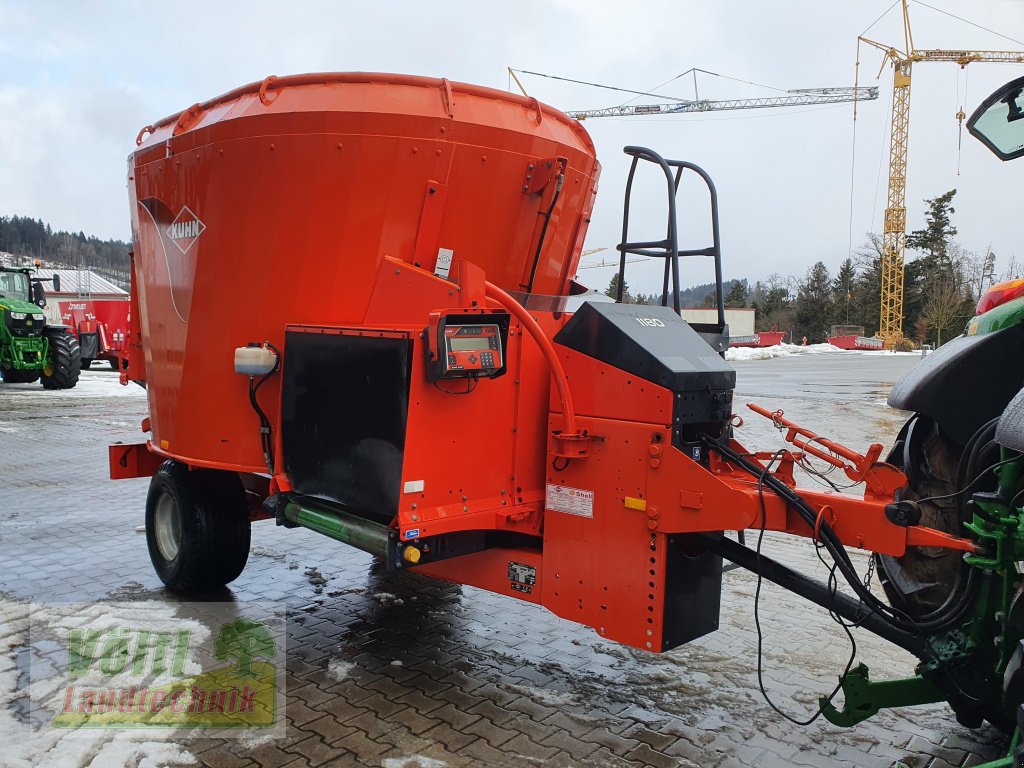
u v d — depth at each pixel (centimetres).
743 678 394
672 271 369
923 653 293
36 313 1873
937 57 6538
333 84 381
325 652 420
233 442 418
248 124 387
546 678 391
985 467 277
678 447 314
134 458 529
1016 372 290
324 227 379
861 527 285
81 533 644
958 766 313
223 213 404
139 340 543
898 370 2772
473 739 329
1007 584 258
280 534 666
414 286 360
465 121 373
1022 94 313
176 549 492
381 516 346
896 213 6303
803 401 1647
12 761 302
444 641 438
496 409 365
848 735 338
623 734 336
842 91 7812
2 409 1517
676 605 324
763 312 7706
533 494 384
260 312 398
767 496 296
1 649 409
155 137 464
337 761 310
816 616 483
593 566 339
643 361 319
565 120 429
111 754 309
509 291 409
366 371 345
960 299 5725
